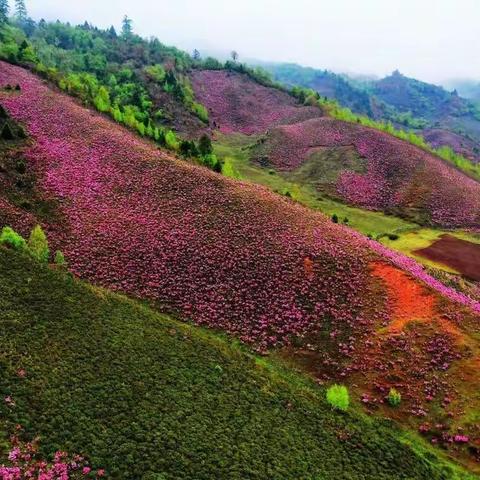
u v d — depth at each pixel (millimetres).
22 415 30328
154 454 30828
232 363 43469
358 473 34688
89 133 81562
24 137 74875
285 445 35188
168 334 44500
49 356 35875
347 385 44875
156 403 35219
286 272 56156
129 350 39844
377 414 42094
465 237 93562
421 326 49375
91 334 40062
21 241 48688
